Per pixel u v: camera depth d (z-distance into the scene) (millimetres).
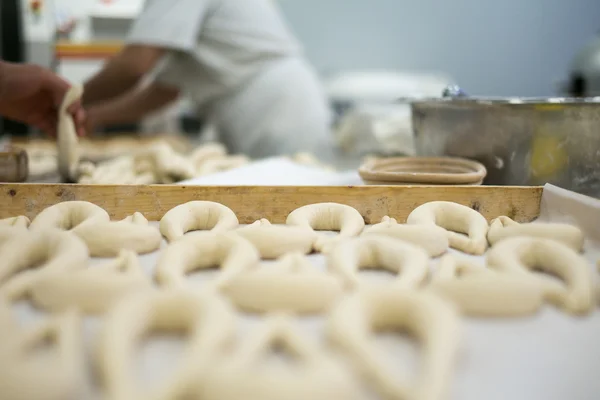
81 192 792
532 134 876
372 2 3100
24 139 1839
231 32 1712
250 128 1793
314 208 778
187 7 1590
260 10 1776
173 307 460
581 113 850
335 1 3074
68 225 752
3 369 358
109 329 408
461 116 927
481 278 508
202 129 2402
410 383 393
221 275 557
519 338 461
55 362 373
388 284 587
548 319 492
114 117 1907
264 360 419
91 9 2223
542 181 897
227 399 347
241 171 1126
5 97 1069
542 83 3301
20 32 2035
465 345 449
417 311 451
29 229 682
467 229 745
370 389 384
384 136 1552
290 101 1775
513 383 401
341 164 1642
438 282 513
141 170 1202
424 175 832
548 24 3225
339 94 2650
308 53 3131
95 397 373
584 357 434
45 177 1181
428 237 664
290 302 493
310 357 383
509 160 908
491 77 3270
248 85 1771
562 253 593
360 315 444
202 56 1710
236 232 665
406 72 3209
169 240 694
